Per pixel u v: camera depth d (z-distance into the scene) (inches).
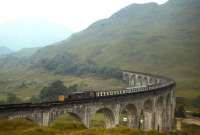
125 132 2283.5
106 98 2664.9
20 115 1980.8
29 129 1940.2
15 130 1899.6
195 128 4827.8
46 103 2142.0
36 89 7578.7
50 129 2053.4
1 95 6811.0
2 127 1887.3
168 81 5575.8
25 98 6082.7
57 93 5713.6
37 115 2075.5
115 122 2795.3
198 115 5639.8
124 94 2918.3
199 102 6752.0
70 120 3513.8
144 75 7618.1
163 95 4003.4
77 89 6752.0
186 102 6756.9
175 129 4539.9
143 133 2400.3
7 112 1910.7
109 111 2753.4
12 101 5433.1
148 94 3405.5
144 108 3622.0
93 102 2519.7
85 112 2447.1
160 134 2667.3
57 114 2209.6
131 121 3198.8
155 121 3720.5
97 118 4694.9
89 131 2129.7
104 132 2165.4
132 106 3134.8
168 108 4456.2
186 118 5413.4
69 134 1993.1
